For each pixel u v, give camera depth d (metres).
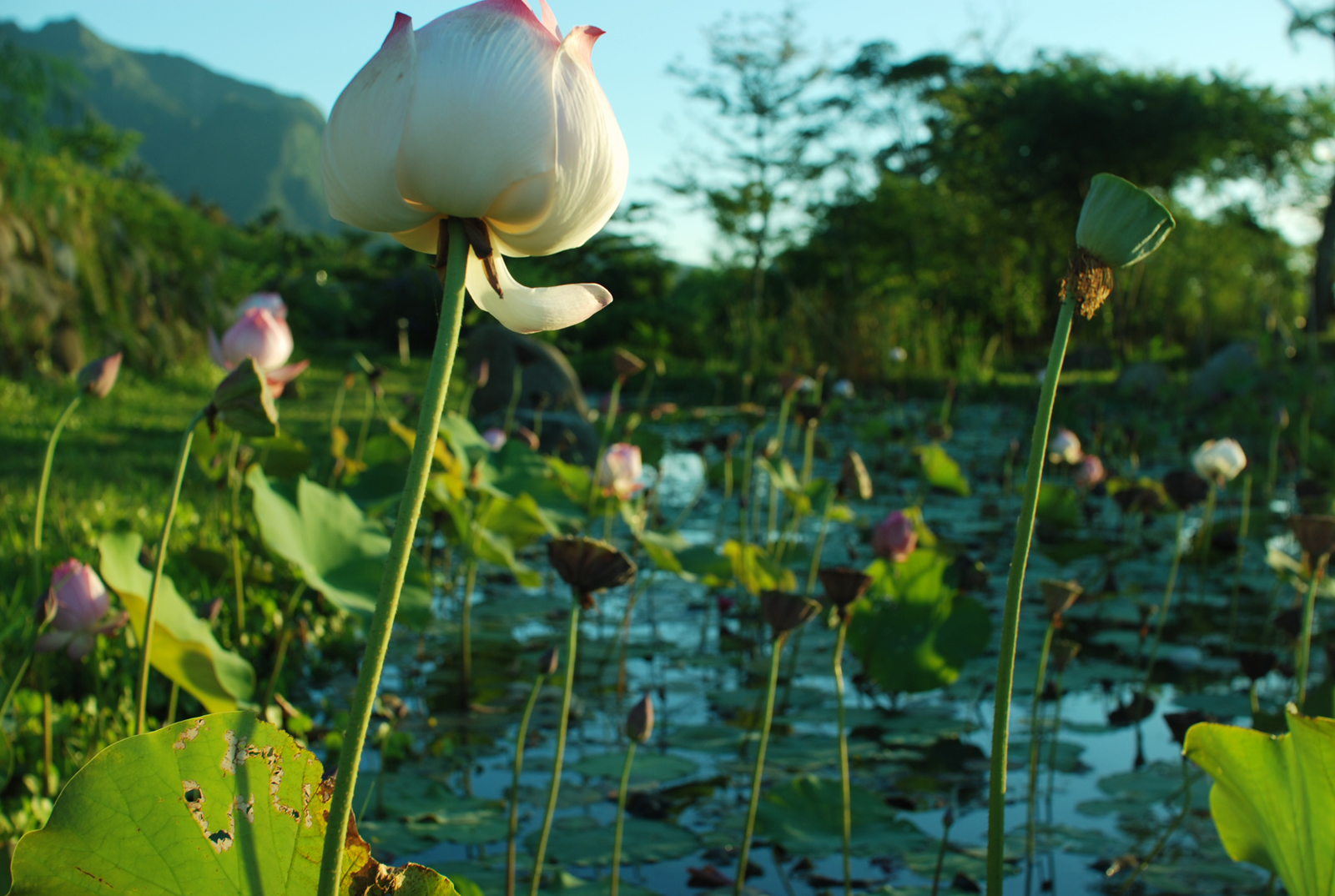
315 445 6.42
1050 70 23.69
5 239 8.30
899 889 1.87
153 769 0.73
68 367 7.97
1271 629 3.95
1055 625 2.07
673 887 1.86
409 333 22.70
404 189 0.65
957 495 7.25
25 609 2.42
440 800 2.16
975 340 17.25
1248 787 1.11
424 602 2.34
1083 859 2.02
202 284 12.65
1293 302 22.47
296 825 0.73
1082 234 0.92
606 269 25.17
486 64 0.64
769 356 17.64
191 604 2.77
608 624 3.92
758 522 5.68
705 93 20.78
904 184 24.48
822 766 2.48
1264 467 8.06
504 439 4.40
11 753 1.54
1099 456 8.85
